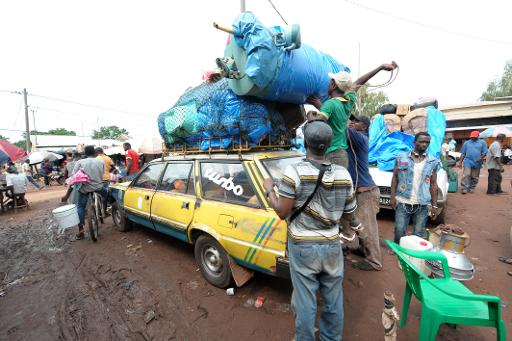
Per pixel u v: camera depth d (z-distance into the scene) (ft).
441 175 15.61
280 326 7.97
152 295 9.81
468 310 5.99
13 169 26.48
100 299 9.76
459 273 8.05
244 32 7.56
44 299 9.95
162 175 12.59
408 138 17.34
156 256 12.86
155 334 7.94
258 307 8.81
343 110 7.65
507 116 66.44
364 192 10.47
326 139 5.49
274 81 7.97
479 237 14.34
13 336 8.11
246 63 7.75
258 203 8.34
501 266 11.16
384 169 17.39
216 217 9.22
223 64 8.09
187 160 11.38
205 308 8.94
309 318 5.73
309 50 9.10
